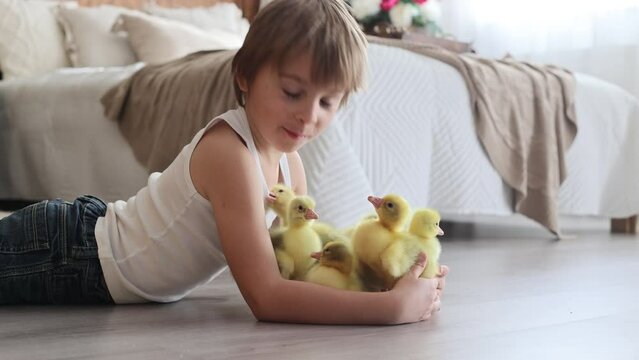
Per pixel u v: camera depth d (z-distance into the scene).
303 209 1.11
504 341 0.95
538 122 2.67
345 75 1.04
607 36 3.86
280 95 1.03
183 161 1.14
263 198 1.12
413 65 2.26
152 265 1.17
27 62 3.30
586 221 3.63
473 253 2.12
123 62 3.45
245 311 1.15
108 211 1.23
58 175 2.81
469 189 2.41
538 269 1.75
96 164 2.65
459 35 4.59
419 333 0.98
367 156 2.03
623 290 1.43
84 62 3.38
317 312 1.02
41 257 1.18
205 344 0.89
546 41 4.17
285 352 0.85
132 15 3.41
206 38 3.49
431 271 1.10
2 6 3.32
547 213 2.63
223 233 1.06
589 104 2.92
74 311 1.14
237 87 1.13
